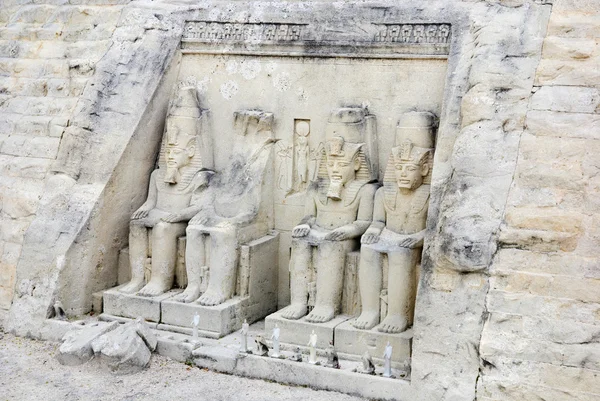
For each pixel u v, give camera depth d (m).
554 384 5.05
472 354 5.29
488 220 5.48
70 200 7.21
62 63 8.12
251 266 6.98
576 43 5.95
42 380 5.96
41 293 6.97
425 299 5.53
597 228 5.27
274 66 7.34
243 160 7.30
